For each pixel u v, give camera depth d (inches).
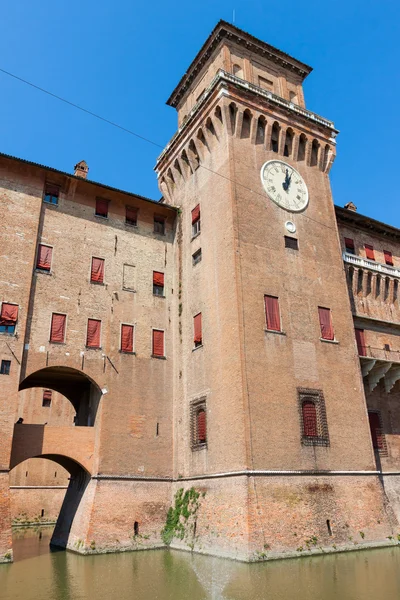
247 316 1208.2
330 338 1341.0
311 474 1132.5
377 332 1603.1
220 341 1242.6
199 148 1521.9
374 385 1471.5
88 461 1234.0
